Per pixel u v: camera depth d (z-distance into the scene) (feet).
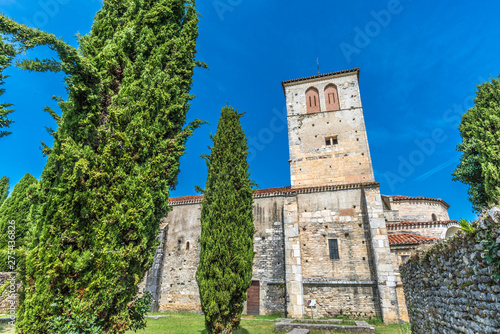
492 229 13.46
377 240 58.75
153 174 20.17
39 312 14.97
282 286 61.67
